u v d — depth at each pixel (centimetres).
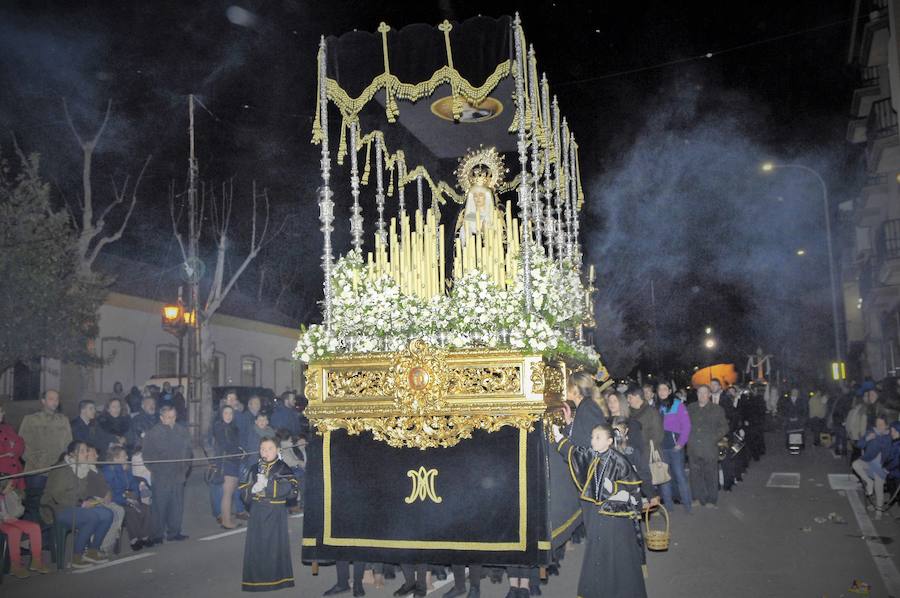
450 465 743
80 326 1880
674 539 1064
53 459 1101
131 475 1070
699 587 804
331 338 798
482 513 729
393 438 757
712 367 3403
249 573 804
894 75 2238
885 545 1012
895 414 1360
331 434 781
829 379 5212
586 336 1180
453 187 1202
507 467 729
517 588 737
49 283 1794
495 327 759
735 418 1605
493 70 813
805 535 1084
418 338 773
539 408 720
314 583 859
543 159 1059
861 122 3034
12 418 1972
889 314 3073
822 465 2044
